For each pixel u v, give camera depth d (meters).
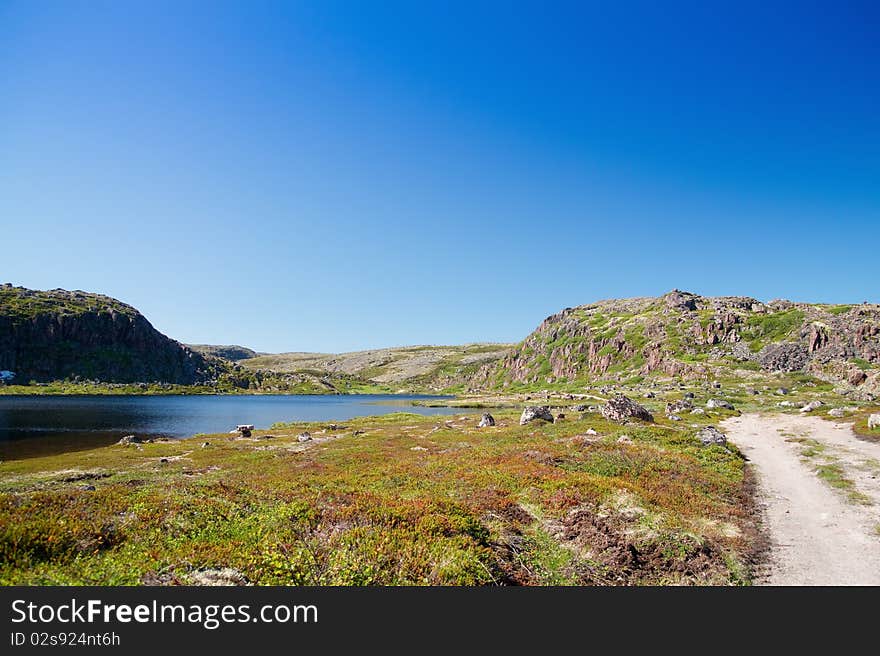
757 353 169.88
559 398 160.00
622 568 15.35
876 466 33.44
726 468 32.31
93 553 12.41
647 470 29.23
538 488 23.44
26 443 65.81
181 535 14.36
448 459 35.88
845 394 102.94
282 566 11.92
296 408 168.25
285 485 24.25
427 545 14.19
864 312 166.25
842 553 17.86
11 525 12.66
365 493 21.77
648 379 175.88
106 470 41.75
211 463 45.12
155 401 192.50
